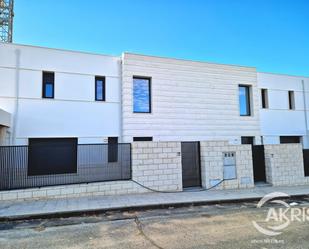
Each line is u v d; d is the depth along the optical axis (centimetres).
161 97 1291
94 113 1194
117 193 830
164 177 893
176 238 467
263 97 1600
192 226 544
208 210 696
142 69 1266
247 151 1020
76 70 1183
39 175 756
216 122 1397
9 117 1003
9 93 1059
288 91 1664
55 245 437
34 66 1110
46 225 555
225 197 815
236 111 1455
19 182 732
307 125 1683
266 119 1557
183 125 1320
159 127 1268
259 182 1077
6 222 576
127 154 865
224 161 979
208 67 1412
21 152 750
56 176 773
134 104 1253
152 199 769
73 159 851
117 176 847
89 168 824
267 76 1599
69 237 477
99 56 1233
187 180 960
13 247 428
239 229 521
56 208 649
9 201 710
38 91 1105
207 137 1366
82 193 787
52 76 1154
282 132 1595
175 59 1341
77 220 595
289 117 1631
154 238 468
